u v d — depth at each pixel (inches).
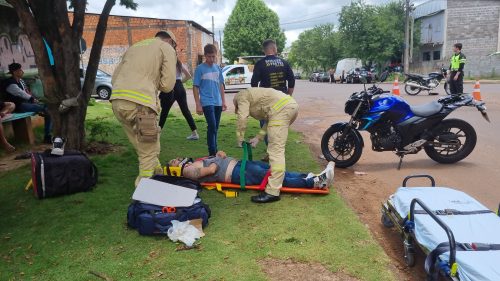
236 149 291.1
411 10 1385.3
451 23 1382.9
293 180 195.3
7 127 307.3
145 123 183.9
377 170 246.2
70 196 194.5
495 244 107.3
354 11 1556.3
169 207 153.1
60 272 130.1
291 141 323.3
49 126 320.2
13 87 310.7
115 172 232.7
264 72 256.7
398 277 127.0
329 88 1028.5
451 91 526.3
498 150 281.4
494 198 193.3
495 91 679.7
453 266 100.3
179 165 206.2
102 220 167.2
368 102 240.4
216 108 263.1
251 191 200.4
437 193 143.6
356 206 185.6
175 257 137.3
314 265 132.0
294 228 157.5
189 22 1385.3
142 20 1333.7
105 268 131.5
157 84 193.6
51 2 236.2
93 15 1288.1
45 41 255.1
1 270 132.0
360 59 1612.9
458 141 247.4
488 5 1334.9
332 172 192.4
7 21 364.8
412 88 687.7
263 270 129.1
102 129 301.7
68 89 247.4
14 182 217.5
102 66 1327.5
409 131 240.8
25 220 169.0
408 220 130.0
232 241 148.1
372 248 142.1
